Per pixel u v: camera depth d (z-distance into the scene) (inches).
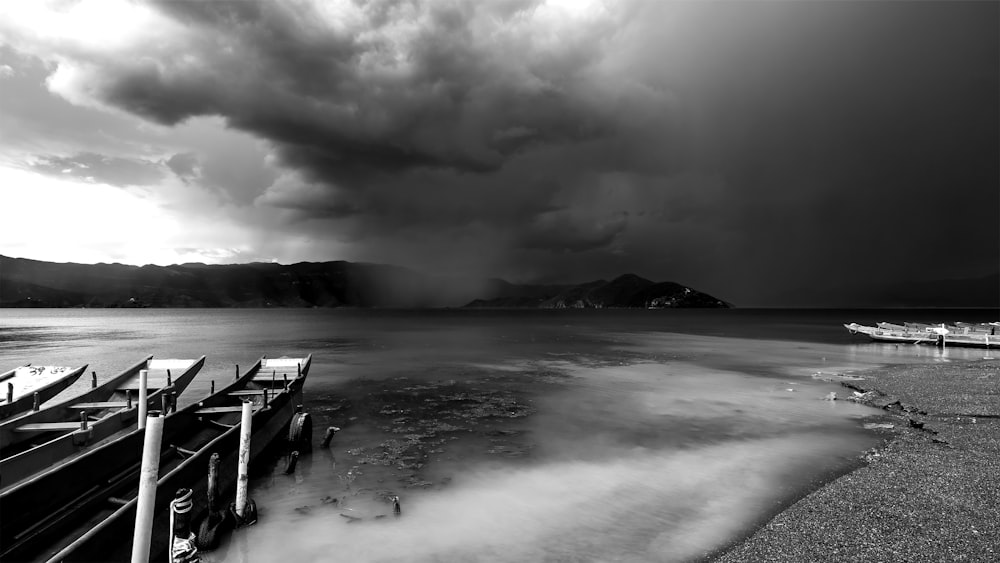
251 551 421.7
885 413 868.0
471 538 439.8
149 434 283.1
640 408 946.1
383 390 1160.2
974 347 2143.2
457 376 1381.6
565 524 463.2
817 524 426.9
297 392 817.5
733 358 1802.4
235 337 3149.6
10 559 336.5
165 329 4173.2
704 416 874.8
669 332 3558.1
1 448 521.3
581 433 772.6
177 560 355.6
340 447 707.4
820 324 4923.7
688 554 398.6
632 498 520.1
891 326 2933.1
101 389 701.3
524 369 1526.8
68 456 480.4
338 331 3794.3
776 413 888.9
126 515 353.4
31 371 837.2
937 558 363.6
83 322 5639.8
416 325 4822.8
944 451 625.6
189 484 447.5
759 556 378.6
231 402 730.2
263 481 576.1
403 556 411.2
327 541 437.4
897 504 459.8
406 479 583.8
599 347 2301.9
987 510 442.0
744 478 569.9
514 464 633.6
